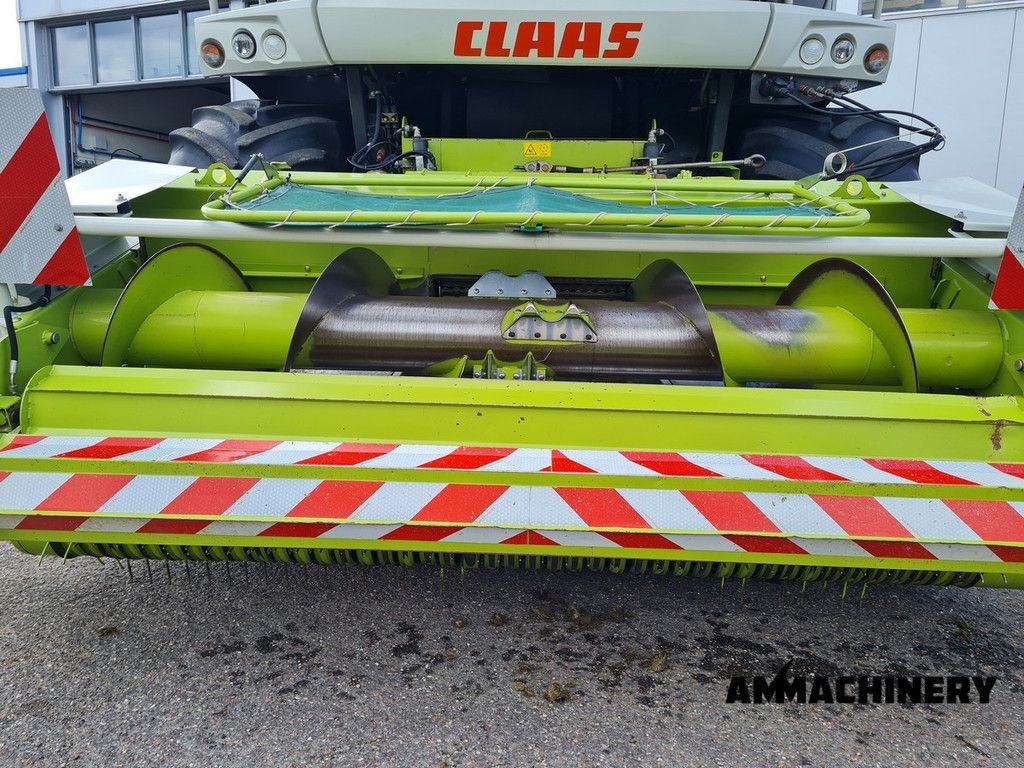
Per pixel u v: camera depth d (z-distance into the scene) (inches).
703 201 91.4
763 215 79.7
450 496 67.2
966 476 67.2
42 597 99.2
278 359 89.7
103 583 103.0
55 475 68.8
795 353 86.5
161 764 68.6
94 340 87.4
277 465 67.3
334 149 137.0
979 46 283.6
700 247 79.6
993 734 75.2
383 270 104.8
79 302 89.2
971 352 85.6
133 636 90.0
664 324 86.7
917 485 66.4
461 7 108.7
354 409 72.3
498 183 96.4
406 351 86.2
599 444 72.1
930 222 102.3
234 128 134.7
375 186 98.2
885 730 75.5
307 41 114.7
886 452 72.2
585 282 111.0
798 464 67.9
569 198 88.7
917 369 83.0
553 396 71.9
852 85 121.6
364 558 76.6
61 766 68.2
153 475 68.3
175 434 72.6
